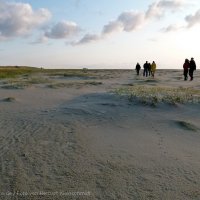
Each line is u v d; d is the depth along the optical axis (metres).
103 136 10.70
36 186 6.66
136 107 15.80
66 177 7.16
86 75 47.09
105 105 15.98
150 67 45.59
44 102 17.75
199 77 43.59
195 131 11.94
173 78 40.38
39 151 8.88
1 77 45.31
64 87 26.94
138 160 8.42
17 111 14.83
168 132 11.62
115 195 6.36
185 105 16.53
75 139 10.15
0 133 10.68
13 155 8.48
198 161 8.53
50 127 11.59
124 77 43.97
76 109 14.91
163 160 8.50
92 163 8.08
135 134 11.16
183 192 6.57
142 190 6.61
